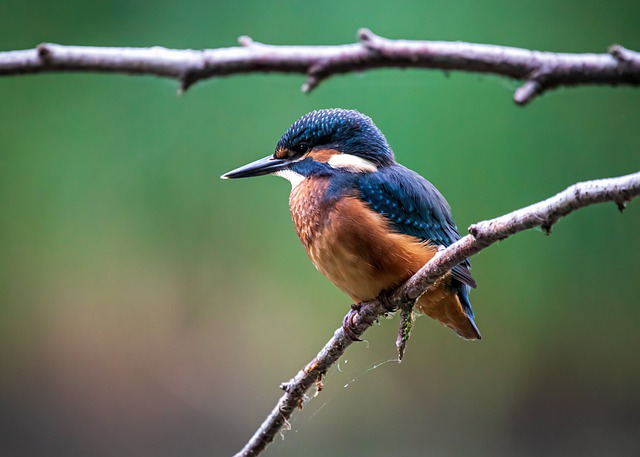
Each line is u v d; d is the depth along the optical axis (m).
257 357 13.93
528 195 12.24
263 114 12.95
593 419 13.72
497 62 5.36
